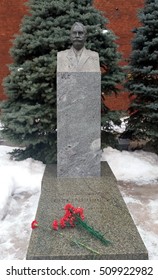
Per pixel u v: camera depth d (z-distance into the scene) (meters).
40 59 5.42
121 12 10.31
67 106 4.55
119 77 5.89
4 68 10.61
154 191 4.91
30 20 5.81
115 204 3.70
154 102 6.22
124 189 4.98
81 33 4.56
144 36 6.32
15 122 5.56
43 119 5.43
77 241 2.81
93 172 4.74
